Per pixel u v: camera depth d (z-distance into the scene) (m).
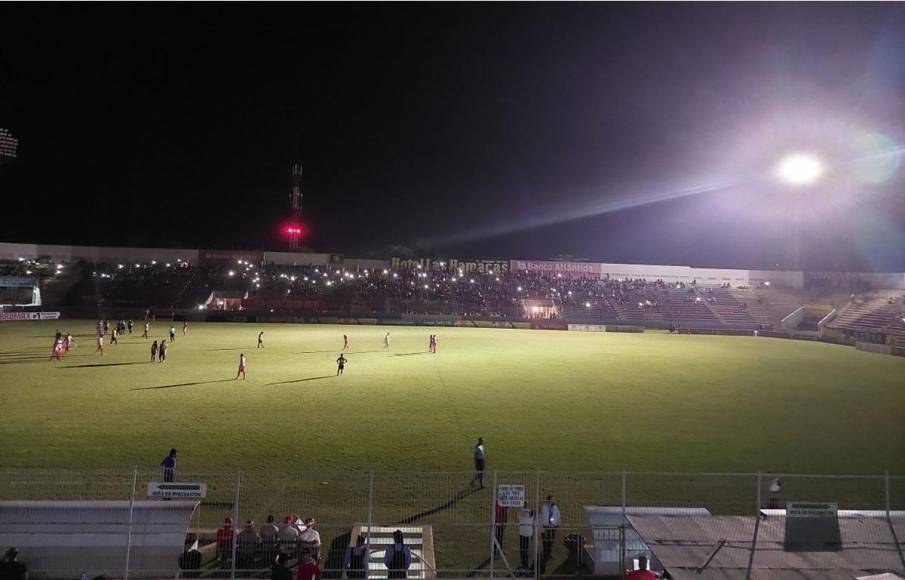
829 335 80.00
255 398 31.98
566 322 92.88
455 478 20.55
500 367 45.88
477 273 112.69
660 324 95.31
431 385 37.25
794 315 94.56
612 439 25.92
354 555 14.52
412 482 20.14
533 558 15.39
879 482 21.27
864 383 42.91
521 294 105.75
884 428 29.20
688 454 23.97
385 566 14.54
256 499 18.34
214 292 97.19
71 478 19.05
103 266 101.19
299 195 140.00
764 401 35.25
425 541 15.46
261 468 20.92
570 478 20.86
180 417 27.36
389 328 83.00
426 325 91.75
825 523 13.71
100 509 14.31
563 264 113.69
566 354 55.69
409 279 108.94
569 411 31.03
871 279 93.75
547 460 22.75
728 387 39.66
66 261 101.56
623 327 92.38
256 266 107.19
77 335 61.38
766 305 100.38
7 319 74.00
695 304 102.69
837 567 12.64
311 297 99.19
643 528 13.97
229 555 14.75
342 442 24.25
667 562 12.68
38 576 13.80
